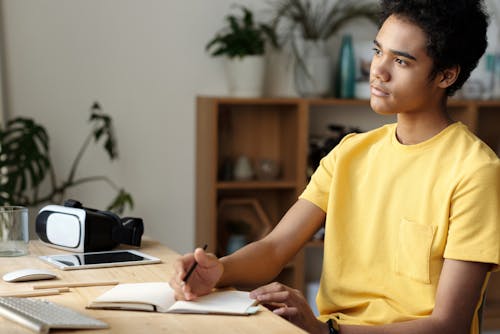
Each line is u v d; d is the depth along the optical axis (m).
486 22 1.48
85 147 3.29
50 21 3.18
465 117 3.55
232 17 3.37
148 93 3.37
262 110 3.58
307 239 1.69
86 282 1.43
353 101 3.44
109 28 3.28
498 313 3.55
